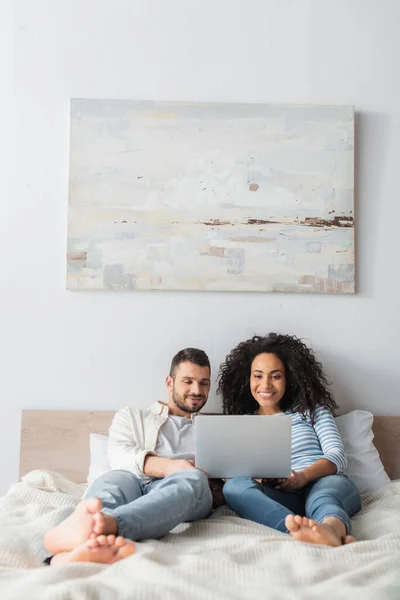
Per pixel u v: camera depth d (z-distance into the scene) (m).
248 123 2.63
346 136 2.64
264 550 1.48
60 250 2.61
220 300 2.62
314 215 2.62
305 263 2.62
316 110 2.64
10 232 2.61
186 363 2.32
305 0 2.67
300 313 2.62
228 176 2.62
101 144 2.61
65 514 1.73
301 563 1.41
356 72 2.68
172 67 2.65
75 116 2.60
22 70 2.64
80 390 2.57
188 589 1.25
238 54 2.66
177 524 1.67
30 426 2.51
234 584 1.30
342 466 2.14
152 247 2.60
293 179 2.63
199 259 2.60
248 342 2.50
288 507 2.02
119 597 1.22
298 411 2.38
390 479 2.52
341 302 2.64
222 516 1.86
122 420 2.30
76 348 2.58
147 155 2.61
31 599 1.20
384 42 2.68
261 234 2.61
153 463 2.06
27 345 2.58
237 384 2.50
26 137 2.63
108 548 1.42
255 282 2.60
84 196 2.59
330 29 2.68
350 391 2.62
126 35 2.65
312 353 2.60
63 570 1.32
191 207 2.61
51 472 2.27
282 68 2.67
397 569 1.39
